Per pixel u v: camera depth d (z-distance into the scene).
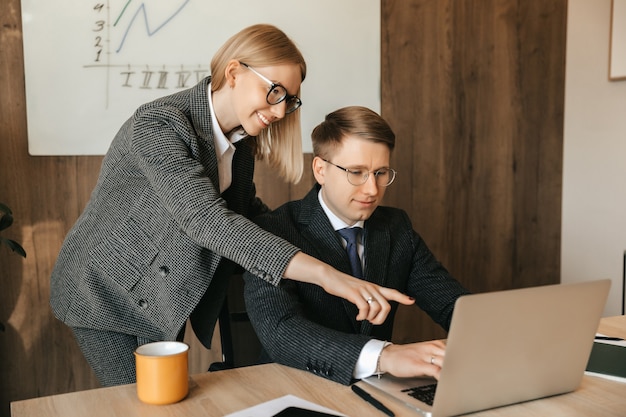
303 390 1.04
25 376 2.16
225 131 1.42
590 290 0.97
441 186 2.75
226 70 1.30
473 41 2.74
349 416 0.93
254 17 2.32
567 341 0.98
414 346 1.08
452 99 2.72
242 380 1.09
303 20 2.40
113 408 0.96
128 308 1.39
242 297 1.56
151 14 2.18
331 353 1.10
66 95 2.11
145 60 2.20
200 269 1.30
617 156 2.70
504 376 0.95
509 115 2.86
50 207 2.14
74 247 1.42
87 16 2.11
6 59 2.03
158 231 1.29
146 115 1.24
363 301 0.99
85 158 2.17
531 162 2.94
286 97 1.31
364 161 1.33
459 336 0.88
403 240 1.51
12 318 2.12
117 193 1.35
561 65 2.94
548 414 0.96
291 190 2.46
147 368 0.97
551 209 3.01
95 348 1.42
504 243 2.93
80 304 1.39
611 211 2.75
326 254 1.37
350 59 2.49
